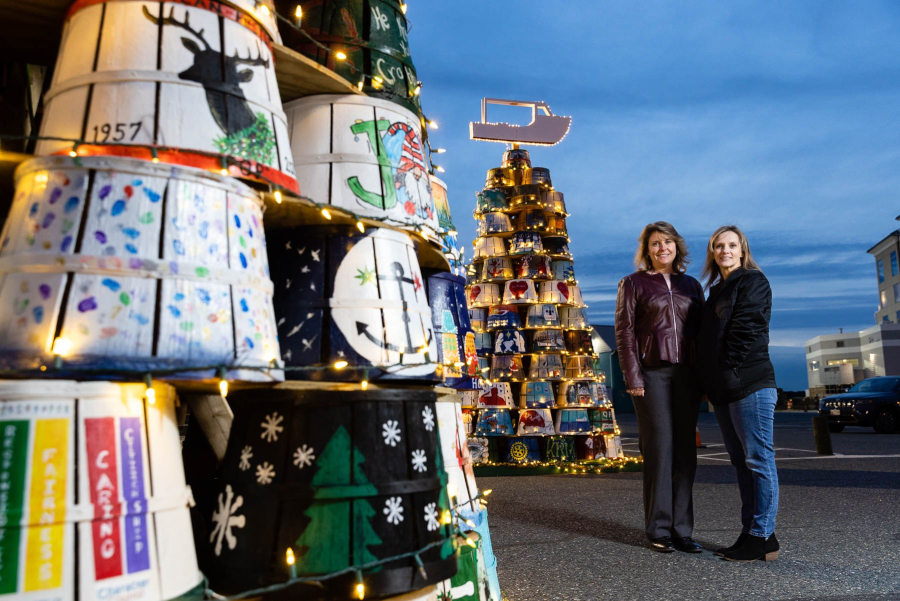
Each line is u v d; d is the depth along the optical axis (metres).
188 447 2.41
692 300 4.50
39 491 1.44
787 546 4.45
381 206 2.45
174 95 1.86
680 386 4.45
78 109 1.83
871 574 3.76
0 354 1.58
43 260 1.63
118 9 1.88
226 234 1.84
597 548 4.48
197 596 1.65
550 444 9.67
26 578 1.39
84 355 1.57
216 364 1.73
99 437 1.54
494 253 10.45
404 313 2.38
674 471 4.47
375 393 2.04
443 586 2.30
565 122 11.16
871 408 16.72
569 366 10.11
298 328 2.29
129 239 1.68
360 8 2.68
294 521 1.90
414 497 2.03
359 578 1.83
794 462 9.80
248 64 2.02
